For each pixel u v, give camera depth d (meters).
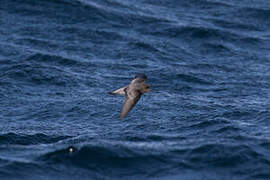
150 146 47.50
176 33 102.06
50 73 77.25
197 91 73.44
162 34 101.62
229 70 84.62
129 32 101.25
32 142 52.91
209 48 96.62
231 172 41.97
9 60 82.31
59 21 102.81
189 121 58.47
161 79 77.62
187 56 91.56
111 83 75.75
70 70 80.12
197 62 88.44
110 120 60.91
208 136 51.28
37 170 42.38
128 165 43.31
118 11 111.50
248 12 121.12
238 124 55.75
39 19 102.69
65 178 41.31
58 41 93.25
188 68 84.25
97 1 115.94
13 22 100.19
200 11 122.06
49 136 54.84
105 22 104.50
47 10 106.44
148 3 124.50
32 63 80.88
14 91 70.81
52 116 62.72
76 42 93.50
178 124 57.38
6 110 64.69
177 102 66.75
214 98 69.62
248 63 89.75
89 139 52.62
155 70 81.69
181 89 74.06
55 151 45.78
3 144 51.72
